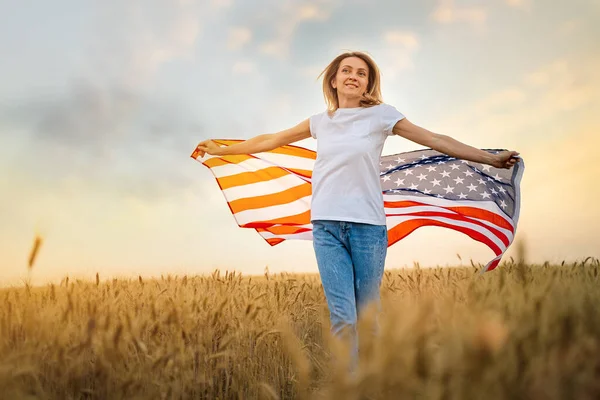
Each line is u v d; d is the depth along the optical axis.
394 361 1.45
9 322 2.52
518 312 1.66
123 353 2.40
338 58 3.44
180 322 2.71
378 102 3.28
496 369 1.36
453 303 1.67
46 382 2.36
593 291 2.06
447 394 1.38
